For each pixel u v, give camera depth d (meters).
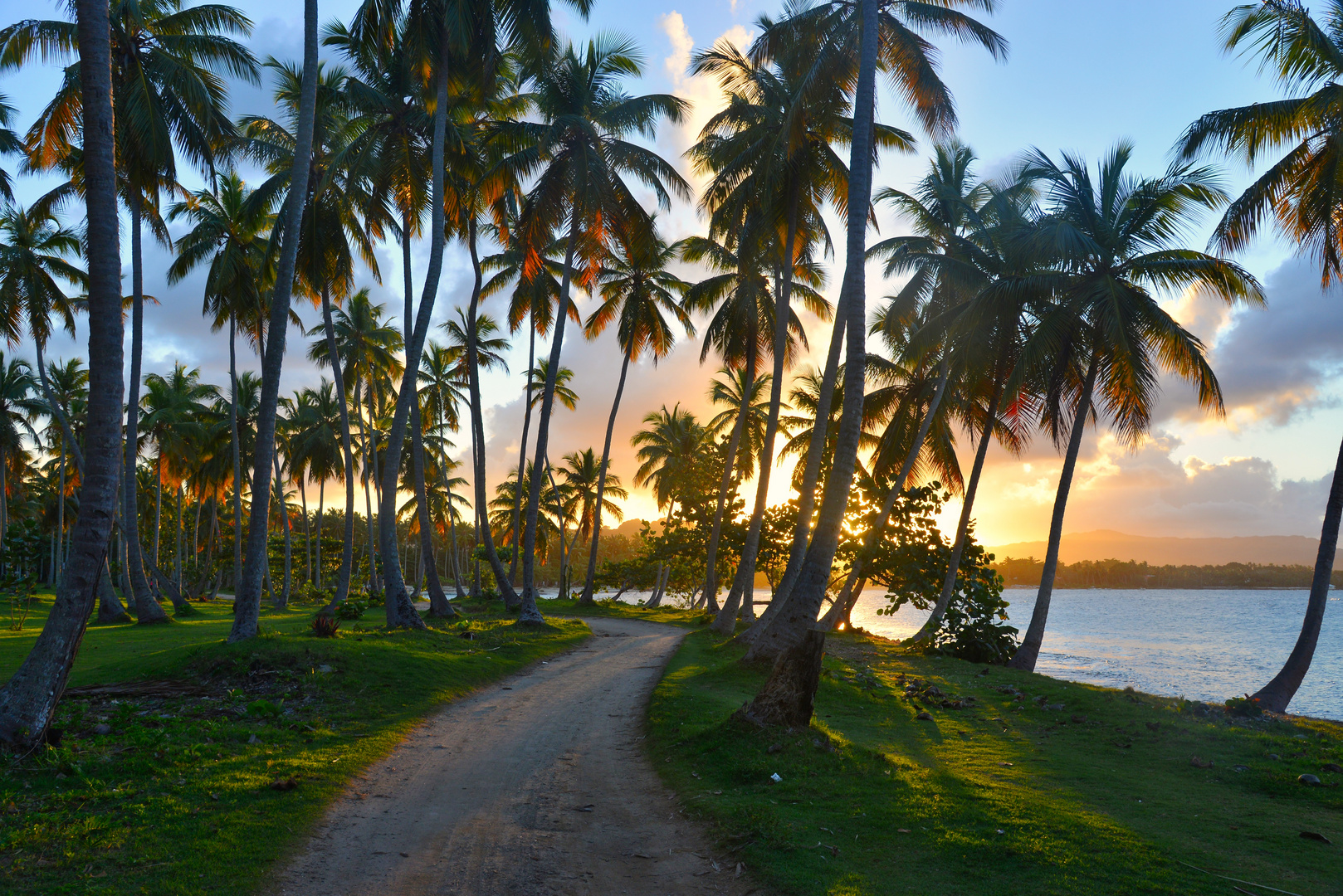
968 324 21.28
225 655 14.23
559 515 59.09
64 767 7.84
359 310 40.12
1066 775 8.93
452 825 7.34
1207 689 24.22
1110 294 19.02
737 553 37.56
